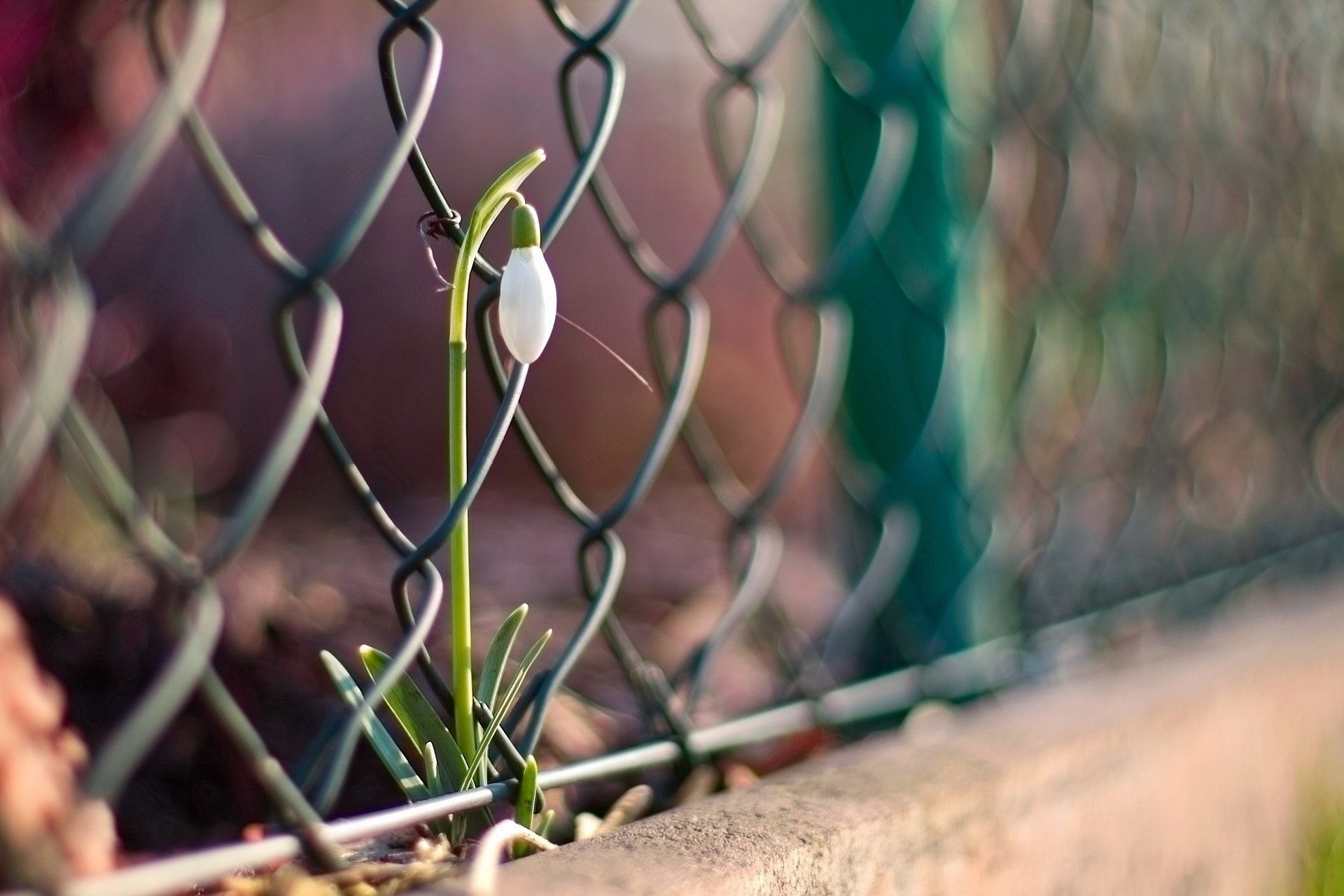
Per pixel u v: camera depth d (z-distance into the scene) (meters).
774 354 2.28
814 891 0.50
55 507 0.79
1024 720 0.58
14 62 0.70
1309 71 1.13
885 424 0.70
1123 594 0.83
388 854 0.48
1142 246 0.86
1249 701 0.64
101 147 0.76
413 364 1.87
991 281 0.71
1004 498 0.73
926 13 0.65
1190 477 0.93
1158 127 0.85
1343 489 1.22
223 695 0.43
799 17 0.65
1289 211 1.10
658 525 1.57
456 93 1.95
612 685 0.78
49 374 0.42
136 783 0.57
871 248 0.69
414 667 0.71
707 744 0.55
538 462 0.51
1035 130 0.71
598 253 2.14
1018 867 0.54
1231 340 0.98
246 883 0.46
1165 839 0.59
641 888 0.47
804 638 0.67
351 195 1.86
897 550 0.69
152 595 0.66
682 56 2.18
